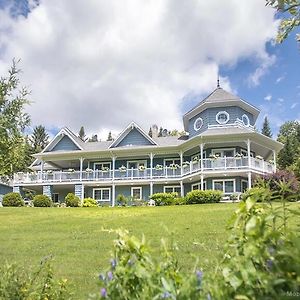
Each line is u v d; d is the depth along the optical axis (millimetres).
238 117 33312
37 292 4008
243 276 1892
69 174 36625
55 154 37250
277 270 1837
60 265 9086
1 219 19031
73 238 13055
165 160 36656
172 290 2041
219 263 2201
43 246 11781
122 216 18594
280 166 53188
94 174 36125
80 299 6148
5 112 4898
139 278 2205
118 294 2156
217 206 20578
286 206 2322
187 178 32594
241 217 2250
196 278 2043
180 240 11055
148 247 2354
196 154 34812
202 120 34531
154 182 34531
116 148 36094
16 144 4906
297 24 5047
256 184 2908
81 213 21016
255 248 1961
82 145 38938
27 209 24250
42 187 38406
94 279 7613
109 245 11500
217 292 1977
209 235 11789
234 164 30109
